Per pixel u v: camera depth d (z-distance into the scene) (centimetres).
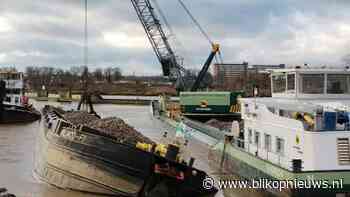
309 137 1728
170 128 5619
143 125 6144
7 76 6806
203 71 7381
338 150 1725
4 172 2739
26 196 2159
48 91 15838
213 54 7288
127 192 2052
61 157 2273
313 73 2145
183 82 8012
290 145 1897
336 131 1725
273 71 2372
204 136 3681
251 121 2381
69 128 2319
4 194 1870
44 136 2998
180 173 2030
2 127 5625
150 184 2031
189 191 2056
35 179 2523
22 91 6894
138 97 14662
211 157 3097
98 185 2112
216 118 5284
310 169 1733
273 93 2434
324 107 1905
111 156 2081
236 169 2434
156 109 7675
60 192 2217
